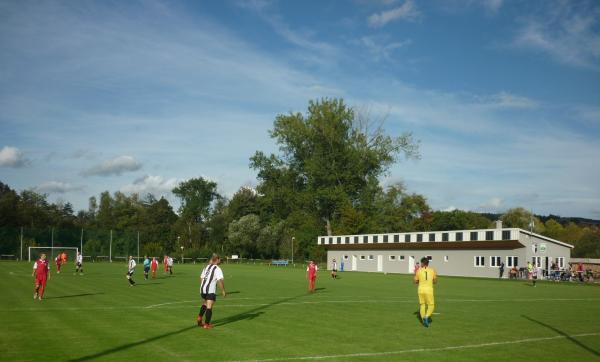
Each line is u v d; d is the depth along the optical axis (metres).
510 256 51.59
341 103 85.69
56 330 14.59
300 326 16.02
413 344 13.23
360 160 85.25
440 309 21.59
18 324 15.63
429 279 16.42
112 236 88.50
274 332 14.79
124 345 12.53
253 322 16.81
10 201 99.25
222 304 22.41
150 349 12.10
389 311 20.31
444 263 59.16
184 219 127.88
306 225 90.25
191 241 112.00
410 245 64.00
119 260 88.50
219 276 15.48
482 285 39.94
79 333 14.12
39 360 10.84
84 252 85.75
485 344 13.34
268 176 95.19
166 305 21.17
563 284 42.94
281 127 87.69
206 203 146.50
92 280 37.28
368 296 27.25
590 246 74.44
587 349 12.80
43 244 82.50
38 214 108.56
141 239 110.62
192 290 28.98
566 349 12.79
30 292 26.14
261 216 105.06
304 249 90.50
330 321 17.25
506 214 107.00
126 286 31.89
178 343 12.88
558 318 18.69
